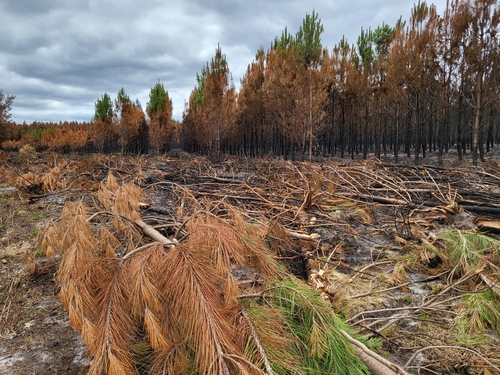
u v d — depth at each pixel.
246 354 1.36
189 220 2.12
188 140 30.94
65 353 2.00
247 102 20.34
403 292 2.79
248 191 5.70
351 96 17.45
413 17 13.63
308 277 2.93
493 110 14.81
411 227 4.26
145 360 1.64
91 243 1.90
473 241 3.19
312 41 13.67
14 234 4.19
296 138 15.20
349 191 5.93
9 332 2.21
